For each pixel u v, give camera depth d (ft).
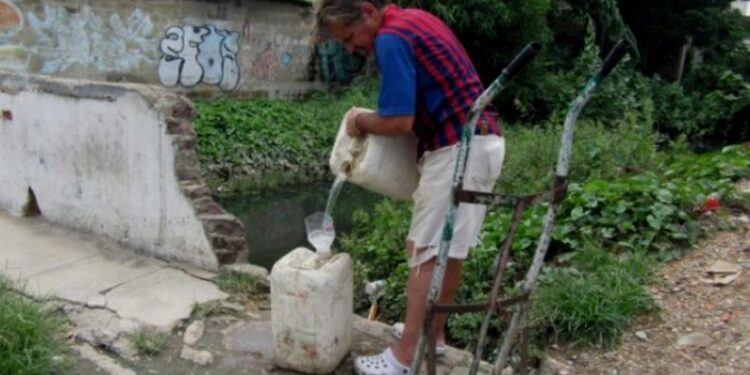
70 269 11.84
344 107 36.06
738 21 59.47
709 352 9.26
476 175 7.62
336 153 8.44
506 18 38.65
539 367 9.80
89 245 13.14
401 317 12.89
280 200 26.08
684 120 39.50
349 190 27.86
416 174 8.39
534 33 41.14
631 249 12.55
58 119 13.62
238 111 32.37
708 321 9.95
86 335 9.53
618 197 13.55
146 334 9.55
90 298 10.61
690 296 10.72
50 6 28.84
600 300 10.34
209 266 11.76
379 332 10.19
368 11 7.43
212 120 29.89
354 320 10.59
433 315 6.67
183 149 11.83
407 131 7.29
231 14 36.70
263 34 38.88
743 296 10.39
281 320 8.63
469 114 6.21
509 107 40.75
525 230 13.58
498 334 11.12
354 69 45.60
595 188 14.20
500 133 8.00
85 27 30.27
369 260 15.60
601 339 9.90
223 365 9.00
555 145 20.66
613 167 18.35
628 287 10.60
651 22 56.90
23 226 14.37
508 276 12.50
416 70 7.34
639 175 15.71
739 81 38.09
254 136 30.04
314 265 8.63
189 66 35.12
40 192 14.62
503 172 19.42
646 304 10.39
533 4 39.99
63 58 29.71
